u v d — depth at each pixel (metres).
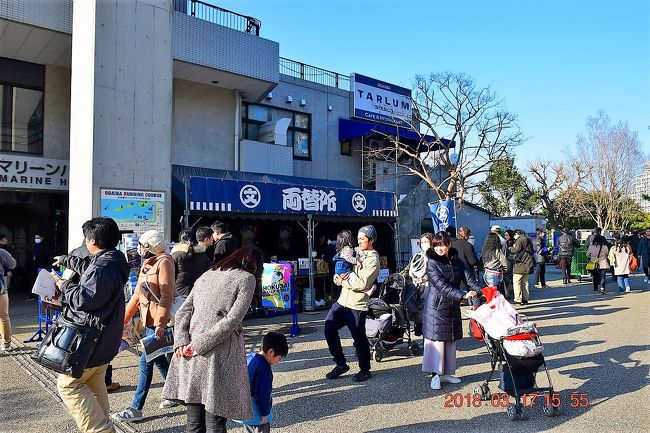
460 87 19.86
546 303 11.41
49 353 3.23
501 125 20.06
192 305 3.22
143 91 9.15
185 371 3.12
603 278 13.03
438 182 20.64
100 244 3.53
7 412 4.52
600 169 33.84
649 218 36.94
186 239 5.45
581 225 41.47
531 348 4.44
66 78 12.61
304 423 4.32
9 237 13.67
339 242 5.71
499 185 33.94
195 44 12.64
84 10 8.94
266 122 16.83
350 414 4.54
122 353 6.68
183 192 9.52
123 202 8.78
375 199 12.66
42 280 5.71
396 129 20.23
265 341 3.63
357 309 5.52
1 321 6.70
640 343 7.18
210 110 14.64
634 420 4.35
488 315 4.73
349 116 19.73
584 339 7.51
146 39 9.23
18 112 12.02
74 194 9.06
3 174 11.09
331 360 6.43
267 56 14.12
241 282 3.05
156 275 4.48
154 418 4.40
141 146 9.07
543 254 14.80
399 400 4.92
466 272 5.39
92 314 3.34
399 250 13.55
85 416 3.32
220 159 14.80
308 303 10.53
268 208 10.39
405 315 6.62
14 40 10.85
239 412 3.01
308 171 18.09
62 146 12.49
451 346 5.42
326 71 19.20
